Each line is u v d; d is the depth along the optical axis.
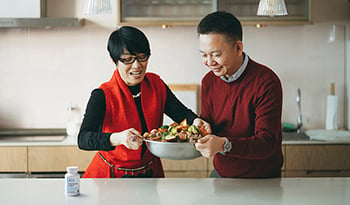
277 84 2.10
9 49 4.01
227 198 1.79
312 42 4.02
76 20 3.71
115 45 2.15
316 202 1.74
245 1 3.71
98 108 2.22
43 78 4.04
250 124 2.17
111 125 2.29
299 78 4.05
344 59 4.03
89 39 4.02
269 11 2.17
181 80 4.04
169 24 3.71
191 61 4.03
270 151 2.04
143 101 2.34
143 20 3.73
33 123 4.07
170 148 1.91
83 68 4.04
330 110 3.97
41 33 4.00
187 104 4.02
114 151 2.29
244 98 2.14
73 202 1.73
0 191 1.88
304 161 3.57
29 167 3.56
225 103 2.22
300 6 3.72
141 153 2.31
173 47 4.02
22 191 1.88
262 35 4.02
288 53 4.03
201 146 1.87
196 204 1.71
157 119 2.38
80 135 2.13
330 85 4.05
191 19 3.74
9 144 3.54
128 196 1.81
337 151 3.57
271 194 1.84
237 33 1.99
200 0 3.73
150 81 2.38
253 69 2.13
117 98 2.27
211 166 3.62
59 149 3.56
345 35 4.01
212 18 1.96
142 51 2.16
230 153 1.93
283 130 3.93
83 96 4.06
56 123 4.07
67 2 3.96
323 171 3.59
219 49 1.96
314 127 4.09
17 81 4.04
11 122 4.06
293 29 4.02
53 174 3.59
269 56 4.03
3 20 3.64
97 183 2.00
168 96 2.50
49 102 4.06
